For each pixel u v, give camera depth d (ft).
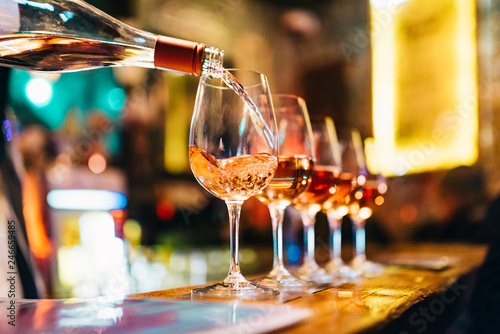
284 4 18.70
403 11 16.85
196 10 16.22
